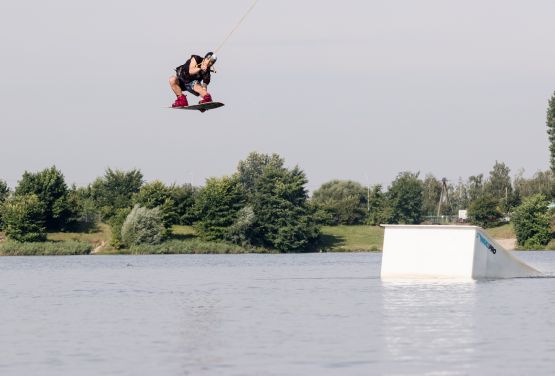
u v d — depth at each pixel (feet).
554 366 250.16
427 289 506.07
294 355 272.92
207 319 374.02
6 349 290.76
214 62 314.55
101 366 256.73
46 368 254.88
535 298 449.06
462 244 550.36
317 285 599.98
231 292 542.16
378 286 542.57
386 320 361.51
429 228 556.10
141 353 279.08
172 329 338.95
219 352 279.28
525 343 292.40
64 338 315.99
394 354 272.92
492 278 570.46
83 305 456.86
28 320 380.58
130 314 402.11
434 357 266.98
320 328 336.90
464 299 447.01
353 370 247.91
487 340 299.79
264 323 355.97
